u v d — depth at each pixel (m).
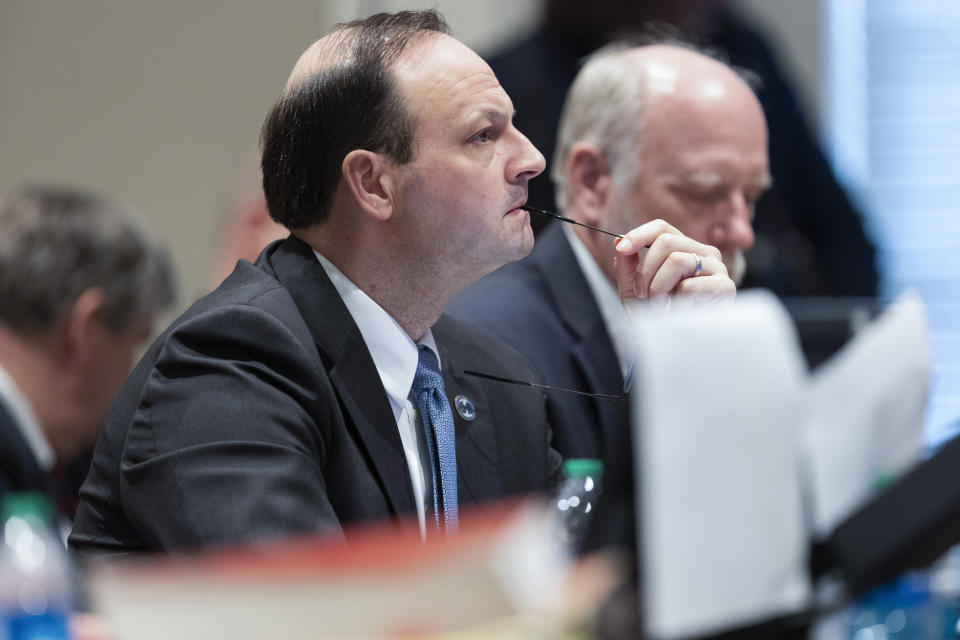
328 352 5.50
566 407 6.89
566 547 3.09
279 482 4.85
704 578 2.69
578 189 7.87
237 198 10.17
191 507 4.84
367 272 5.72
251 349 5.26
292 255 5.76
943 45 15.82
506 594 2.60
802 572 2.87
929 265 15.88
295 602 2.54
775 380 2.78
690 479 2.68
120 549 5.39
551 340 7.17
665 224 6.31
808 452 2.93
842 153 15.89
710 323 2.73
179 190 13.65
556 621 2.67
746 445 2.74
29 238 7.63
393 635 2.55
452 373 6.20
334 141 5.59
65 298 7.64
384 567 2.55
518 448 6.23
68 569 3.63
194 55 13.60
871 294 12.96
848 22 15.88
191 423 5.05
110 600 2.55
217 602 2.54
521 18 13.49
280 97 5.75
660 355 2.67
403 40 5.64
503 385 6.37
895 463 3.04
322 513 4.91
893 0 15.85
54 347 7.71
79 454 8.72
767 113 12.90
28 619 3.24
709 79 7.87
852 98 15.92
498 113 5.69
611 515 2.77
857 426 2.98
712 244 7.83
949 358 15.70
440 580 2.56
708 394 2.70
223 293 5.64
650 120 7.71
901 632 3.79
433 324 6.34
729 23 12.86
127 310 7.83
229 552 4.42
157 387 5.21
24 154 13.60
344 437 5.38
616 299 7.35
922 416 3.07
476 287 7.56
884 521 2.91
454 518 5.72
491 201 5.66
